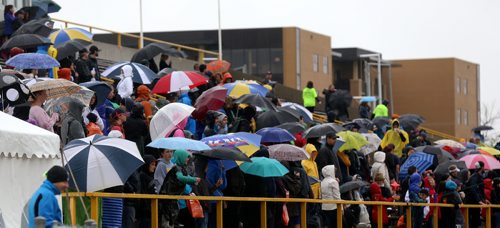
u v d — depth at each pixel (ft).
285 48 375.25
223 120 111.45
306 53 375.66
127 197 82.48
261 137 105.60
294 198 103.09
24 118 88.63
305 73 375.04
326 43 385.50
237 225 99.45
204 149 90.68
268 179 100.99
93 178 78.89
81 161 79.05
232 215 99.09
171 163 91.45
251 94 122.52
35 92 84.94
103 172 79.10
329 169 109.70
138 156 80.84
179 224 90.27
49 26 124.06
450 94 422.82
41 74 112.47
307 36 377.50
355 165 123.34
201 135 113.19
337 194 109.60
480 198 139.54
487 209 140.05
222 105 113.60
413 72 424.87
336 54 387.55
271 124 120.06
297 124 117.91
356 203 112.37
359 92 387.34
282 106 137.90
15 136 73.87
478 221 139.54
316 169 109.81
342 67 393.29
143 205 86.74
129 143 81.56
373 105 334.44
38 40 117.70
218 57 235.20
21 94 88.79
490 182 142.92
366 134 137.39
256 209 100.27
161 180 89.92
